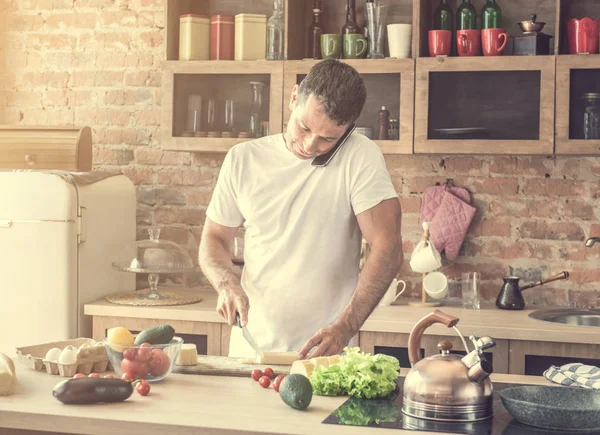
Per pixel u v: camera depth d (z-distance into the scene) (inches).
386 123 148.3
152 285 157.8
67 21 176.1
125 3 173.5
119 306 148.1
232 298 97.0
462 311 146.3
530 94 142.1
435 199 159.8
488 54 144.6
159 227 169.8
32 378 87.2
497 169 158.4
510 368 132.1
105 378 78.2
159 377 85.6
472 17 148.6
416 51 146.6
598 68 139.4
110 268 159.8
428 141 145.8
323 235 104.4
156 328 87.6
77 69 175.9
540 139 141.6
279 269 106.1
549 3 154.1
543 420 70.6
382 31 150.6
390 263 99.8
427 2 152.1
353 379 81.2
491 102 143.6
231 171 108.1
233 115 154.6
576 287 155.8
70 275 148.8
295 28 156.5
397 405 78.4
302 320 105.7
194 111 156.0
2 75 178.5
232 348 110.9
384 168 105.0
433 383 73.9
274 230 106.0
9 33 178.1
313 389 82.5
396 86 147.9
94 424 72.3
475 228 159.6
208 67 154.9
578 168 155.5
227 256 107.3
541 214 157.1
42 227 148.7
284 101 152.2
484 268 159.3
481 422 73.1
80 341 97.4
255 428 69.5
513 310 148.5
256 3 165.8
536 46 143.7
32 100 178.1
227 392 82.1
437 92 145.6
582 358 129.5
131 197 166.9
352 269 107.0
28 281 149.5
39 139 163.5
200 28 156.6
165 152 173.2
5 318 150.6
